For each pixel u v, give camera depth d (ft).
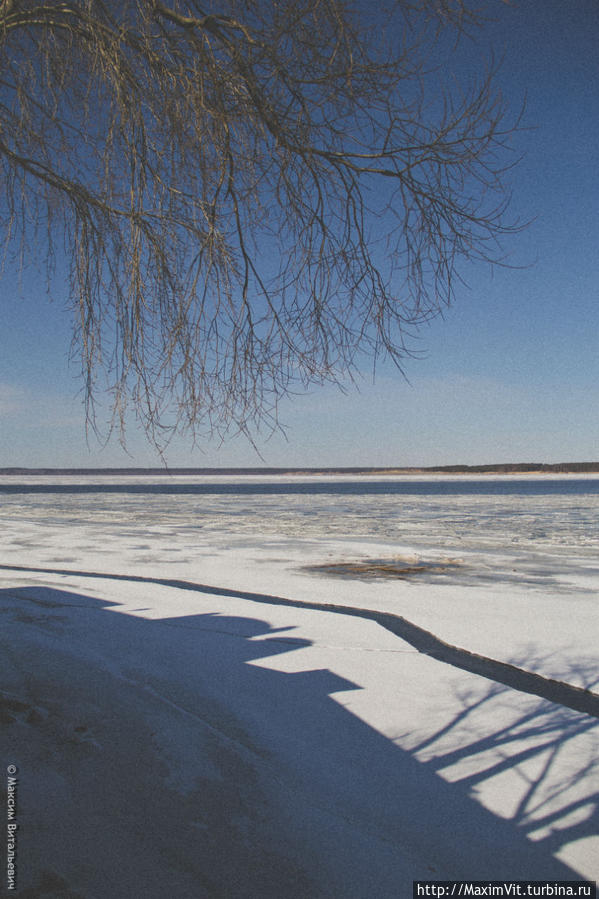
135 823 9.54
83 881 8.02
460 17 8.49
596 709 15.58
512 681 17.89
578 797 10.90
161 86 9.43
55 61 10.23
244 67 8.87
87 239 10.26
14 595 28.60
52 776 10.87
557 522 74.23
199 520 77.51
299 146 9.75
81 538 55.16
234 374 9.40
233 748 12.65
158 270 10.19
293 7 8.36
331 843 9.37
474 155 9.15
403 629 23.95
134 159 9.19
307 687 16.72
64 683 15.96
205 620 24.32
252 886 8.18
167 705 14.90
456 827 9.95
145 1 8.93
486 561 41.60
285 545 50.42
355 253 9.97
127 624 23.36
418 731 13.84
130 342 9.40
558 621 24.84
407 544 51.55
